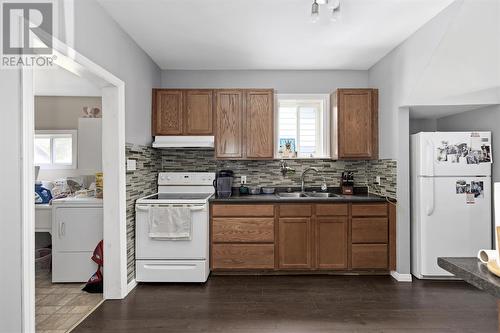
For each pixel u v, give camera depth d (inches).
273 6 98.4
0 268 60.2
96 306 106.7
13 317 63.1
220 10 100.7
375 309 104.1
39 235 162.2
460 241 126.1
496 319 97.3
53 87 159.5
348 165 162.7
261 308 105.1
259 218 135.4
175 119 149.3
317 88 162.4
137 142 129.2
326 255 136.0
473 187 126.0
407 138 130.7
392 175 135.3
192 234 127.0
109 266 111.3
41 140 172.2
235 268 135.3
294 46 130.5
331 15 93.6
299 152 162.7
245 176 161.6
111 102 108.7
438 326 93.1
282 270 138.2
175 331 90.7
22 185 64.3
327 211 135.9
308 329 91.5
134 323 95.2
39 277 134.6
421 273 129.0
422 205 127.7
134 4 96.5
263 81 162.4
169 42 126.3
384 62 142.7
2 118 60.5
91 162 150.9
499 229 45.5
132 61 123.2
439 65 111.0
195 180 155.2
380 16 105.1
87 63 88.0
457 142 126.4
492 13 92.6
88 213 125.7
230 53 138.6
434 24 105.9
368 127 147.6
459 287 123.0
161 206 125.5
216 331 90.7
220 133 149.8
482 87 120.5
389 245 135.2
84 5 87.7
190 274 126.6
